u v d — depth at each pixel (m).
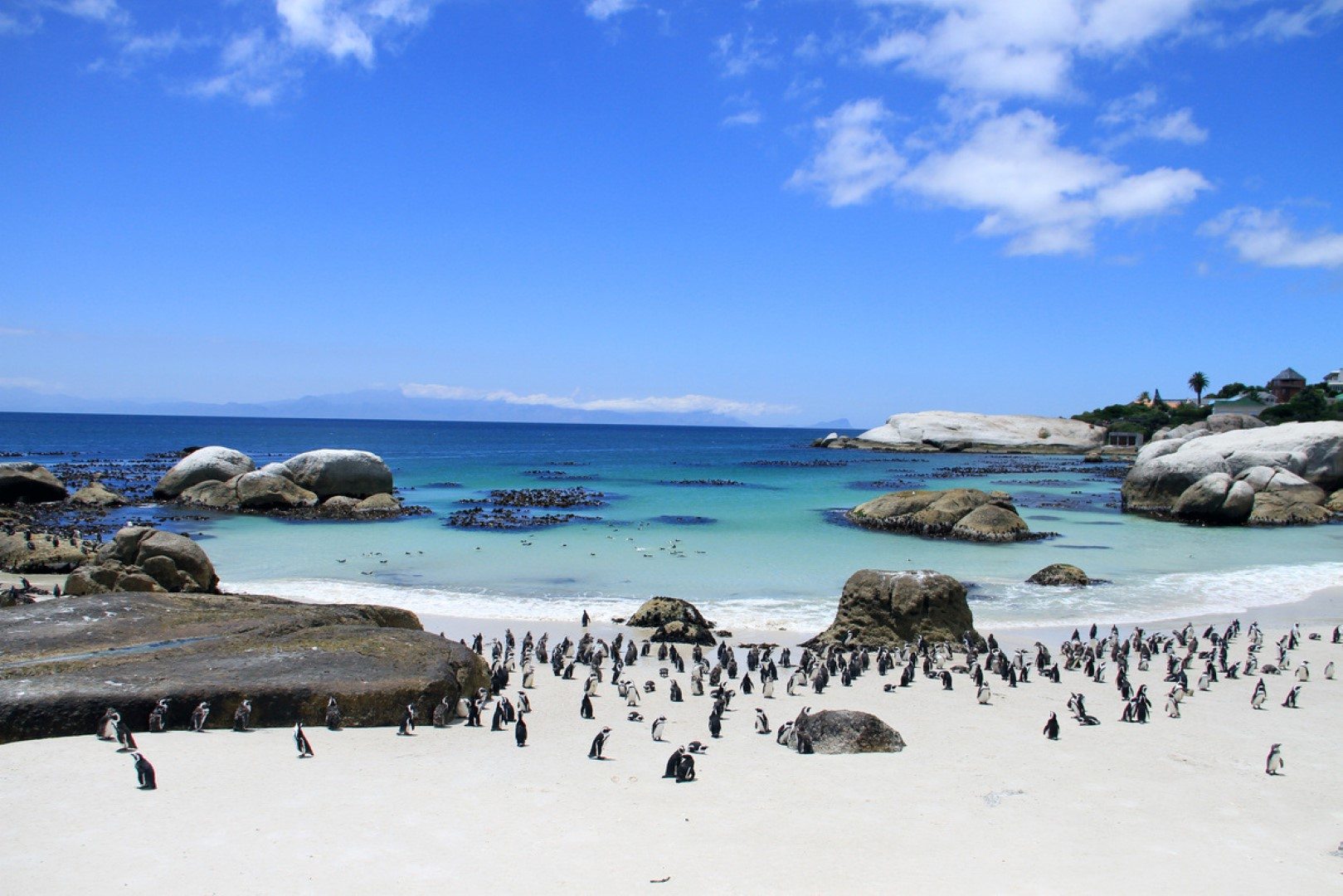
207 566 32.34
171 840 12.87
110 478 81.19
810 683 24.27
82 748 16.77
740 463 125.19
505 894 11.47
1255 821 14.69
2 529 41.91
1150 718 21.16
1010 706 22.12
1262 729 20.25
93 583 29.72
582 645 26.97
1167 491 67.31
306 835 13.19
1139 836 13.91
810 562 43.28
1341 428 71.38
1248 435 74.00
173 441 170.25
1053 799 15.51
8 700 17.42
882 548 48.00
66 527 49.91
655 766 17.09
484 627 30.59
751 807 14.85
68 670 19.14
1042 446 159.00
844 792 15.70
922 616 29.03
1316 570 43.31
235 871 11.91
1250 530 58.22
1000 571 42.12
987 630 31.59
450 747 18.03
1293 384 144.50
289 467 61.88
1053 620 33.16
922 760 17.72
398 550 45.16
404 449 162.75
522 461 123.94
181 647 21.06
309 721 19.02
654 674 25.44
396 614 26.91
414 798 14.88
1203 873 12.59
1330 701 22.86
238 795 14.71
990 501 54.91
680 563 42.56
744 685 23.33
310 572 39.38
